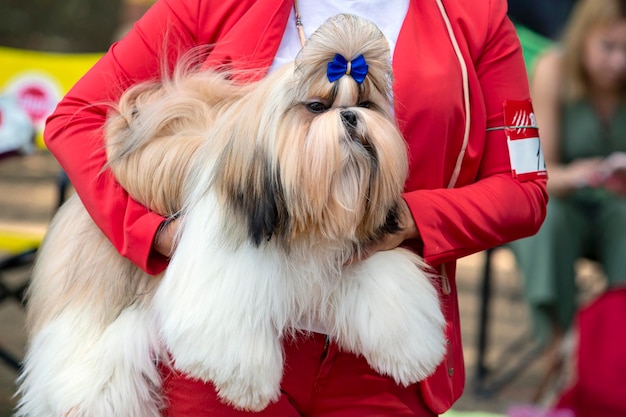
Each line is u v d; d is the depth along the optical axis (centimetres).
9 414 625
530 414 440
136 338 345
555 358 670
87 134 356
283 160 300
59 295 363
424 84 344
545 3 895
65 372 346
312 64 306
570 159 695
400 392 347
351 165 302
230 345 315
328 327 337
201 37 362
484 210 347
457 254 346
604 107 686
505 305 971
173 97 351
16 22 1828
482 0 363
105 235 353
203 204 326
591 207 690
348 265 333
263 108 308
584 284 915
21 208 1117
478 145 360
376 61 314
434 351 335
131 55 362
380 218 316
